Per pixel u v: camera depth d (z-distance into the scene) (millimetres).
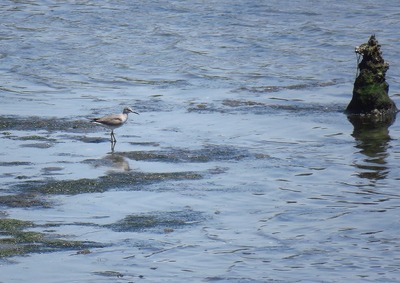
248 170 26844
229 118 33312
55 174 25953
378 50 34344
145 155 27984
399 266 20188
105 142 29594
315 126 32406
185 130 31469
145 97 36719
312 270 19984
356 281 19422
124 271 19797
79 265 20000
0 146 28781
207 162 27516
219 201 24141
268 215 23281
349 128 32312
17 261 20078
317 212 23531
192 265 20156
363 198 24625
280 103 35750
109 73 41312
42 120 32219
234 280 19438
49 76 40469
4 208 23156
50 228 21922
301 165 27531
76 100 36031
